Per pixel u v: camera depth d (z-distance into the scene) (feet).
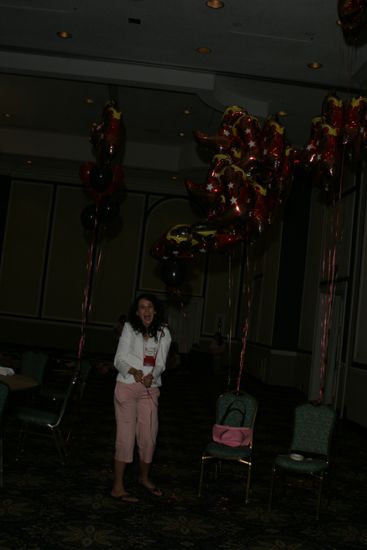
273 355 47.16
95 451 20.56
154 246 29.14
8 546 11.95
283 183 25.82
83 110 44.80
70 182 61.36
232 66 30.83
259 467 20.48
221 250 25.94
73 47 30.35
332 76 30.35
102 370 44.21
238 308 61.62
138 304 15.83
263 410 35.01
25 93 42.16
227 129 26.08
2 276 61.11
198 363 50.31
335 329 37.37
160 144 52.95
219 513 15.16
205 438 25.11
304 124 39.04
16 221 61.26
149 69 32.24
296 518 15.35
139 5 25.40
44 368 21.88
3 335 60.90
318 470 15.38
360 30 17.72
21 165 59.67
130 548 12.41
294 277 47.55
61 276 61.46
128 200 61.77
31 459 18.76
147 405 15.83
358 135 21.74
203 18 26.03
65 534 12.87
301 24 25.57
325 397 37.42
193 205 61.72
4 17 27.81
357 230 34.14
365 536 14.47
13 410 18.30
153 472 18.54
